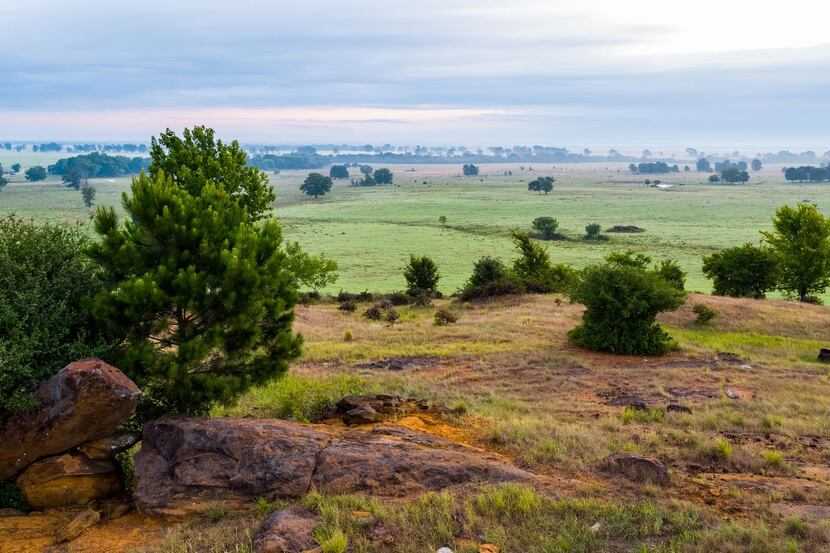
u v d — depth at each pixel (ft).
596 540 27.30
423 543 27.12
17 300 36.09
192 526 30.42
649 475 36.37
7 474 33.40
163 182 43.68
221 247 42.57
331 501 30.58
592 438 46.52
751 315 129.39
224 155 100.32
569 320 120.47
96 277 41.37
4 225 40.01
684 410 59.52
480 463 36.04
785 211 171.01
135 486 36.47
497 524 28.86
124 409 33.78
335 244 426.92
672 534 28.07
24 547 29.14
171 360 39.91
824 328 122.01
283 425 37.96
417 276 191.01
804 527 28.40
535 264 176.35
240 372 44.55
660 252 383.86
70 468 33.99
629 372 81.30
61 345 37.27
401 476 33.47
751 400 65.10
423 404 55.47
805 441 49.80
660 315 128.36
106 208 42.93
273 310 44.32
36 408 32.89
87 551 28.68
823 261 163.84
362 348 97.55
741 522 29.68
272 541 26.50
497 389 71.41
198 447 34.45
